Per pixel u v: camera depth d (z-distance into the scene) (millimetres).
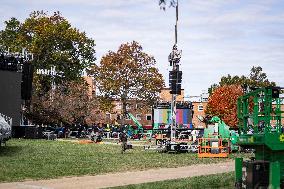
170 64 29266
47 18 68750
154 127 59250
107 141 47250
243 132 12969
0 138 23922
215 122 31984
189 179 15641
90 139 48812
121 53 71812
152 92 72188
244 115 12938
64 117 60219
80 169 18375
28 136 45281
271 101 11766
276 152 11750
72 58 68375
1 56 43625
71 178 15906
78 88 67250
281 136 11664
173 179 15734
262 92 12227
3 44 67188
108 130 61375
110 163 21250
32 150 27156
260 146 12188
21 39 66812
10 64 44094
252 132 12594
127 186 13891
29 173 16641
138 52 72250
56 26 66875
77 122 64875
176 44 29109
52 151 27141
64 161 21266
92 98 69625
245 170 11570
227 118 84500
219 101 85750
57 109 59562
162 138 35656
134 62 71312
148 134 57469
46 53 66375
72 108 62031
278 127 11797
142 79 71562
